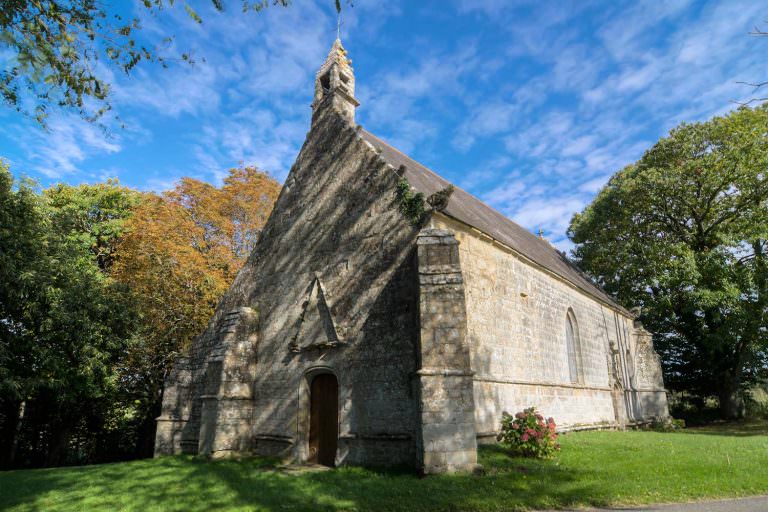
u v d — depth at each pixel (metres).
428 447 9.93
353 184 15.04
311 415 14.23
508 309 15.35
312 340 14.34
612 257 30.06
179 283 24.91
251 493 9.48
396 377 12.15
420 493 8.59
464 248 13.84
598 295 24.09
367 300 13.43
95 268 26.14
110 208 30.30
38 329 18.88
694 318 28.38
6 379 17.14
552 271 18.84
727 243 25.83
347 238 14.61
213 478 11.25
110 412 25.48
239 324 15.99
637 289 30.38
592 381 20.94
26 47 6.45
